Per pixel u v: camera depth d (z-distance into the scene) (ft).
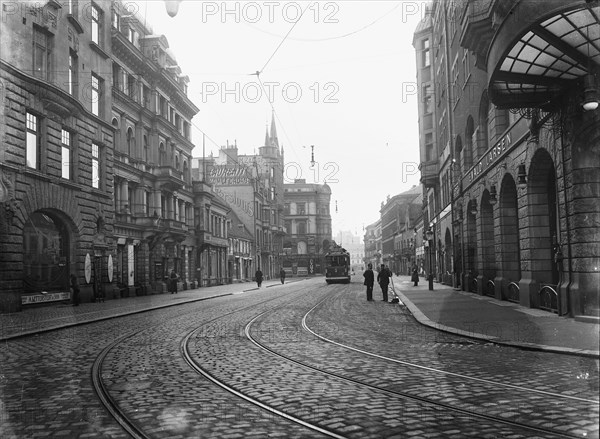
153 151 130.31
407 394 21.75
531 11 33.06
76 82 88.69
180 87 152.15
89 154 91.61
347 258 173.06
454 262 101.86
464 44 60.85
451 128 98.17
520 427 16.63
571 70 38.17
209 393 22.89
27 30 74.74
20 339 43.75
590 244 40.09
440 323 45.57
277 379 25.54
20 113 72.23
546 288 50.31
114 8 112.98
